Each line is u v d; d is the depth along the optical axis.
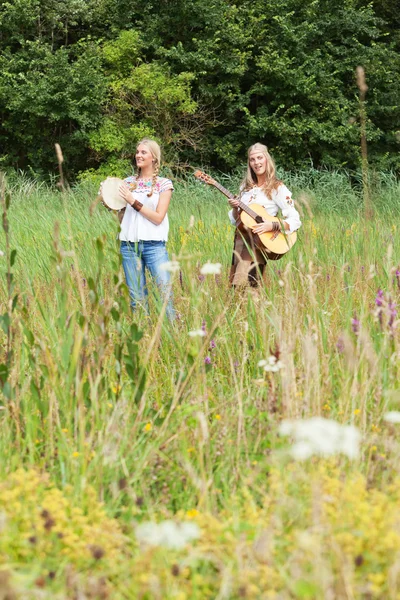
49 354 3.18
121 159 20.64
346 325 3.87
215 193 13.90
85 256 6.09
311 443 1.88
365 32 23.38
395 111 22.62
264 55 21.77
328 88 22.19
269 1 22.98
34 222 8.52
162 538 1.85
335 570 2.02
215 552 2.14
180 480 2.85
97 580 2.03
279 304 4.19
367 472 2.71
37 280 4.88
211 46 21.33
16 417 3.05
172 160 20.62
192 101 21.06
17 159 21.25
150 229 5.50
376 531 2.08
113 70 21.47
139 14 22.59
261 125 21.34
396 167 22.61
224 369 4.02
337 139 21.42
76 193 12.28
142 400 3.14
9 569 1.95
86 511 2.52
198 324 3.63
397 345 3.49
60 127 20.98
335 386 3.52
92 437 2.96
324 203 13.03
